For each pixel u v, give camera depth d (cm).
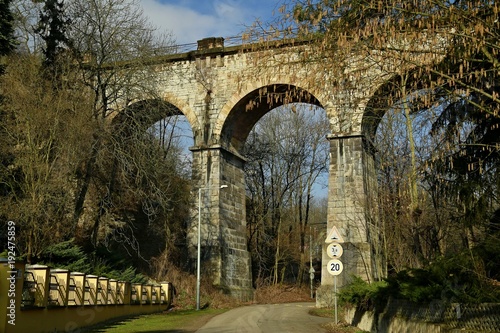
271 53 1126
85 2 2977
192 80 3644
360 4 1005
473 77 1090
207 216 3447
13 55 2586
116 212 3406
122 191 3247
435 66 1004
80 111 2684
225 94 3553
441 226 1845
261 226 5362
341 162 3052
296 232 5541
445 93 1048
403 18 965
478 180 1272
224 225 3478
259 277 5225
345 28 1009
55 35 2933
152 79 3177
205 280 3353
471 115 1288
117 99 3281
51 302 1531
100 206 2969
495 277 999
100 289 1919
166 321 2047
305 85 1122
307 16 1052
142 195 3325
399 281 1337
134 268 3048
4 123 2322
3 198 2236
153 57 3200
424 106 1120
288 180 5466
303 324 1998
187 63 3675
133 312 2289
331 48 1030
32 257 2189
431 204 1944
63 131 2500
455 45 982
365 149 3059
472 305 894
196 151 3541
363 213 2877
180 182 4044
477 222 1240
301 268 5506
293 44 1093
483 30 899
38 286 1441
